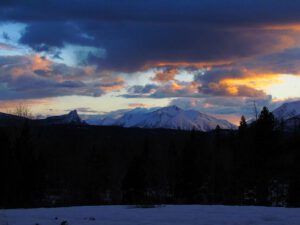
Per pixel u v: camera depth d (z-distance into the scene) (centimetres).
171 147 8294
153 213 2433
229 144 6888
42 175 6588
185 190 6831
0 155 6028
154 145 9462
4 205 4975
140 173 6838
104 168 7825
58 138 8844
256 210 2583
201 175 6925
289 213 2348
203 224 1916
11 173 6019
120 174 8131
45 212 2639
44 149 7606
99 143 9381
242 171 5988
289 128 5888
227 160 6669
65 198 6819
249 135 6038
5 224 1950
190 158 6962
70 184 7519
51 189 7362
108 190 7888
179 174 6962
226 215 2262
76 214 2450
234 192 6144
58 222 2005
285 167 5638
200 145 7425
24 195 6175
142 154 7538
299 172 5425
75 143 8988
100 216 2305
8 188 5966
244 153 6059
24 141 6500
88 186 7475
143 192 6812
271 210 2583
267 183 5731
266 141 5772
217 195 6438
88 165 7731
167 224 1903
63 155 8062
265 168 5766
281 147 5816
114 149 9369
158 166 8012
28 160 6362
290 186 5350
